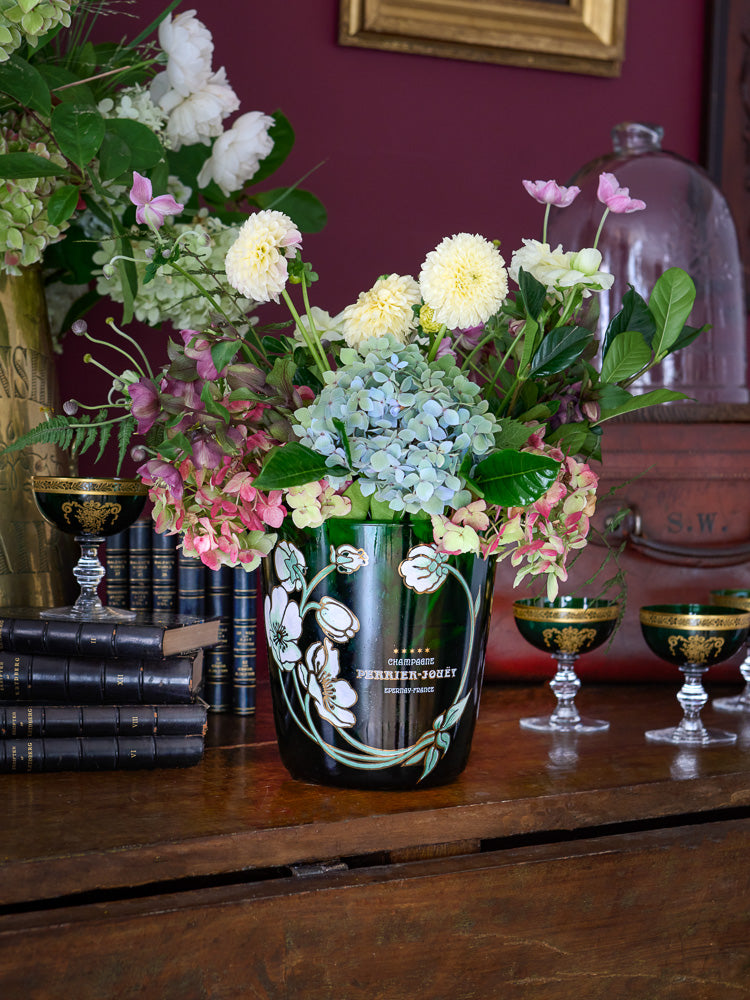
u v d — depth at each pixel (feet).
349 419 2.32
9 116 3.40
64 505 2.98
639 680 4.08
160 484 2.57
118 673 2.83
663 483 4.06
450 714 2.68
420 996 2.37
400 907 2.35
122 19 4.48
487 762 2.98
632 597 4.03
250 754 3.04
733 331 5.06
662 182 4.91
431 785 2.69
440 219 5.15
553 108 5.34
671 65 5.56
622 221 4.86
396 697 2.61
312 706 2.67
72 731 2.78
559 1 5.24
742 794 2.89
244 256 2.39
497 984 2.45
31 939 2.01
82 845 2.19
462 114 5.17
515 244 5.28
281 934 2.23
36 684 2.83
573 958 2.54
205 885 2.39
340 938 2.29
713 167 5.58
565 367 2.53
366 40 4.94
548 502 2.62
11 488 3.36
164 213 2.51
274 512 2.51
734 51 5.55
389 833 2.45
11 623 2.87
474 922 2.42
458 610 2.66
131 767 2.82
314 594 2.64
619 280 4.83
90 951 2.06
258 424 2.51
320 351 2.58
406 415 2.34
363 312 2.46
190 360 2.43
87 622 2.86
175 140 3.75
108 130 3.22
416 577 2.58
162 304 3.66
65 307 4.17
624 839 2.67
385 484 2.38
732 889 2.75
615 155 5.03
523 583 3.94
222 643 3.55
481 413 2.41
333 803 2.55
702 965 2.71
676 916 2.67
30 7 2.89
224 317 2.60
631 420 4.03
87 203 3.53
